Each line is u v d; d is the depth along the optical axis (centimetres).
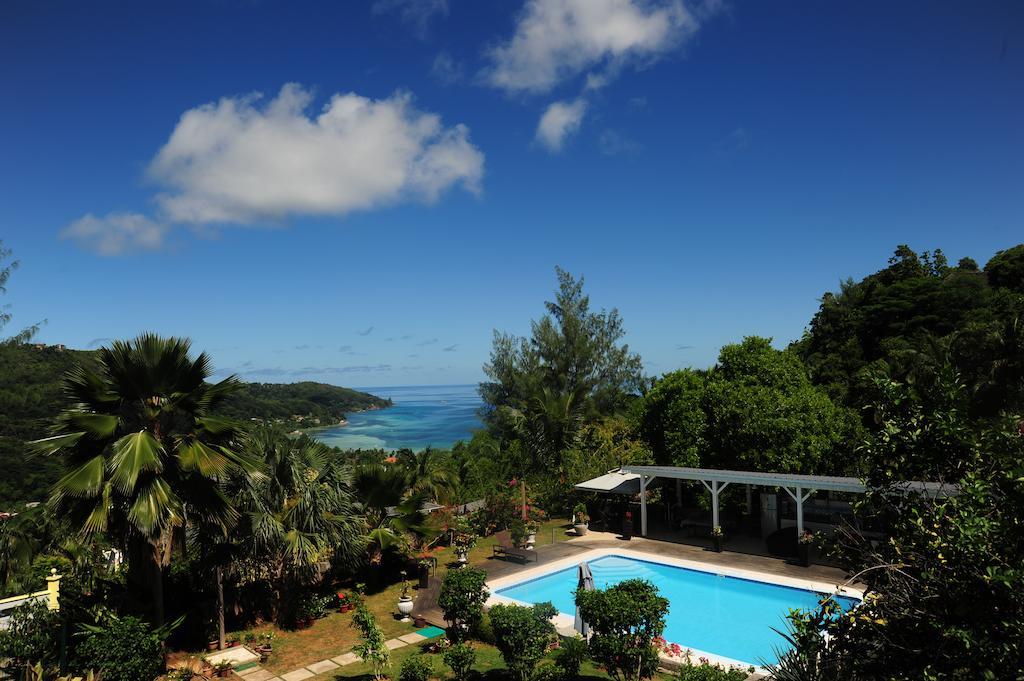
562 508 2906
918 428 476
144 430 1273
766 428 2350
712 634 1512
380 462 1992
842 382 3731
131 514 1191
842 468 2439
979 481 405
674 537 2375
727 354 2670
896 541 461
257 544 1472
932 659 404
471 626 1442
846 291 5166
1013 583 363
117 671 1141
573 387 4384
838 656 454
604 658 1014
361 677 1247
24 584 1595
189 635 1443
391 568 1942
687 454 2533
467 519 2523
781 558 2036
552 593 1834
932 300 4312
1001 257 4744
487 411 4731
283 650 1424
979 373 2108
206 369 1353
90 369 1291
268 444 1620
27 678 1089
